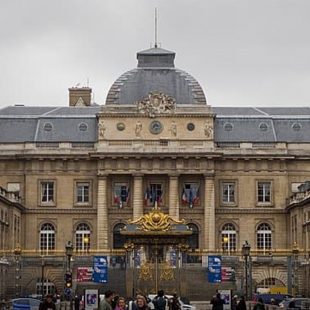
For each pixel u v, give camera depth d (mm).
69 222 144750
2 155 144875
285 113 152750
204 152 141875
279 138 147500
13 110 151250
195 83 147500
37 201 144875
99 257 108562
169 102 143375
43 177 145250
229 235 145000
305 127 148625
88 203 144875
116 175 143750
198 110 143250
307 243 130375
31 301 86438
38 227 144625
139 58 149375
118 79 148125
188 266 124938
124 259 130750
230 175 145375
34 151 144625
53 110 152125
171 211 142250
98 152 142000
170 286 116688
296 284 126750
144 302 46750
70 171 145125
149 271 117250
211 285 120062
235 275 127562
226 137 147000
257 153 145000
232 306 77375
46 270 133625
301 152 146000
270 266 135125
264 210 145125
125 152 141750
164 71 148125
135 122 143125
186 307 81250
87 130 147500
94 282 114375
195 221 143750
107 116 143125
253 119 148875
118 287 119000
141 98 146000
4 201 128750
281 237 145000
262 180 145625
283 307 87500
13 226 136500
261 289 127250
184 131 143375
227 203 145125
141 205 142250
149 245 112312
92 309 70375
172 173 142375
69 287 103438
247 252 110812
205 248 142125
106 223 142875
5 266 122500
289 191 145750
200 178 144375
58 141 146000
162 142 142750
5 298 115438
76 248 144375
